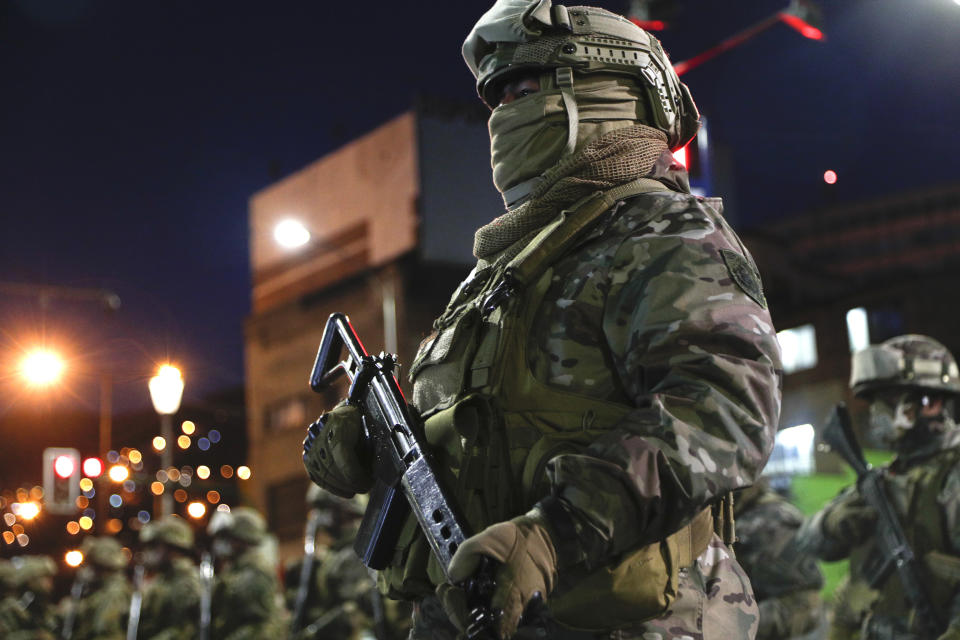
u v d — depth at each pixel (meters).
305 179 34.19
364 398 2.51
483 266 2.50
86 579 12.55
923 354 5.48
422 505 2.17
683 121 2.72
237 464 41.62
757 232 32.12
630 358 2.11
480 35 2.55
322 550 10.69
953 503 5.26
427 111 28.44
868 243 38.44
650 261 2.15
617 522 1.88
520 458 2.15
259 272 36.00
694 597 2.16
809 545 5.94
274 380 35.16
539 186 2.42
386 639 8.53
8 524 26.02
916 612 5.27
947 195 37.78
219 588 10.23
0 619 13.12
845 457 5.78
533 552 1.84
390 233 30.69
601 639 2.06
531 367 2.23
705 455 1.94
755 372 2.03
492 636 1.79
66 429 40.56
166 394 16.25
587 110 2.46
